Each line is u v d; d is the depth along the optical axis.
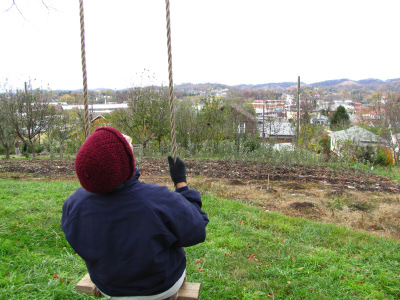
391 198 9.17
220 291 4.12
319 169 12.95
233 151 13.92
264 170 12.41
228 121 19.77
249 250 5.53
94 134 1.75
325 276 4.66
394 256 5.41
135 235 1.72
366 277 4.66
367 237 6.32
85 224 1.77
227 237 5.97
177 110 19.12
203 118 19.50
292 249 5.56
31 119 18.02
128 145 1.79
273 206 8.31
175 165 2.28
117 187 1.75
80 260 4.75
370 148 18.97
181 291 2.14
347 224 7.27
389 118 21.66
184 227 1.81
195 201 2.07
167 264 1.83
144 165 13.18
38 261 4.51
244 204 8.08
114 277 1.75
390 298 4.16
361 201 8.82
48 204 7.30
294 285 4.38
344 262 5.12
